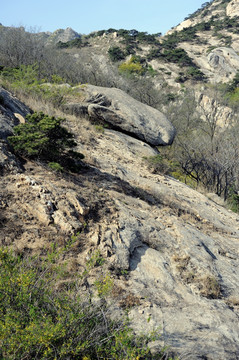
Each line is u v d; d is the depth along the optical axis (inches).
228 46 3314.5
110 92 629.9
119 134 563.2
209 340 168.1
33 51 941.2
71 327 131.3
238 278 243.1
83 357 125.1
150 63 2711.6
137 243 231.3
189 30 3831.2
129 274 202.2
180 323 174.1
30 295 133.6
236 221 421.7
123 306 173.8
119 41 3070.9
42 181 241.9
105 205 253.9
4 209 206.1
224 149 697.0
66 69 998.4
